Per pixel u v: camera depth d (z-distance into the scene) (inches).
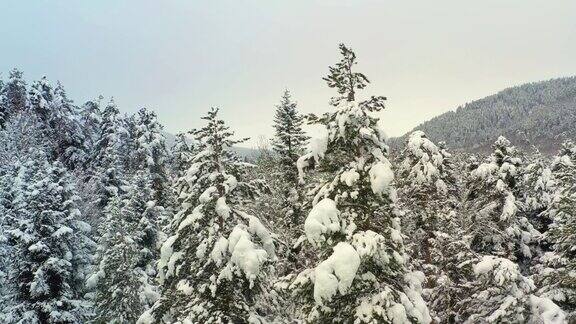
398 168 1018.7
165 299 615.5
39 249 976.9
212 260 564.4
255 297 597.9
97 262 1228.5
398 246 482.3
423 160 965.8
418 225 954.1
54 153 2175.2
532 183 1300.4
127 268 1137.4
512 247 1026.1
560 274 698.8
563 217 834.2
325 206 457.1
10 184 1485.0
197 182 597.0
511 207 1019.3
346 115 478.6
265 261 551.8
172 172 1887.3
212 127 614.2
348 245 440.8
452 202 999.0
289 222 995.9
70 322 1026.7
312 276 471.8
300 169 505.7
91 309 1146.7
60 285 1024.9
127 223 1206.9
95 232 1558.8
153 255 1288.1
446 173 1112.8
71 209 1127.6
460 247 710.5
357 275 464.1
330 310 461.4
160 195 1578.5
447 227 799.7
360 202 494.0
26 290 1011.9
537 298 621.3
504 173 1076.5
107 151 2001.7
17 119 2121.1
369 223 491.8
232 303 571.8
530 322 616.7
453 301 737.6
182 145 1664.6
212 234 569.9
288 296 577.3
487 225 1004.6
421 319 454.6
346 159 510.9
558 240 758.5
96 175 1786.4
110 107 2194.9
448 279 722.8
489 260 629.3
